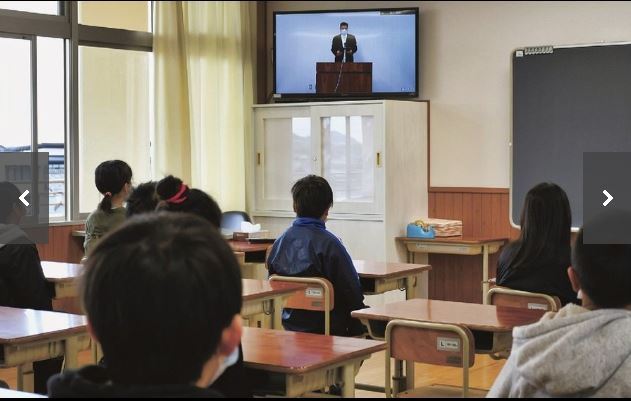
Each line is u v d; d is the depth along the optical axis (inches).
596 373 66.7
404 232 283.3
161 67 281.9
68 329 125.8
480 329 129.0
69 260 259.8
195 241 41.4
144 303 39.6
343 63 295.9
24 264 172.1
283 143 300.2
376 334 150.7
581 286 71.2
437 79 289.0
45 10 260.1
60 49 262.4
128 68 280.5
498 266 157.4
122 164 198.8
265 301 160.9
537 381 68.2
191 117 289.1
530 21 270.5
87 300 40.9
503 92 275.9
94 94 271.7
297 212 181.0
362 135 281.4
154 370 40.6
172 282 39.8
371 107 278.7
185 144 286.0
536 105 264.2
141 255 40.3
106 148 275.4
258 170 305.4
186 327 40.0
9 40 249.0
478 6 280.2
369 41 293.1
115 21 282.4
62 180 263.9
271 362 107.5
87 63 269.6
